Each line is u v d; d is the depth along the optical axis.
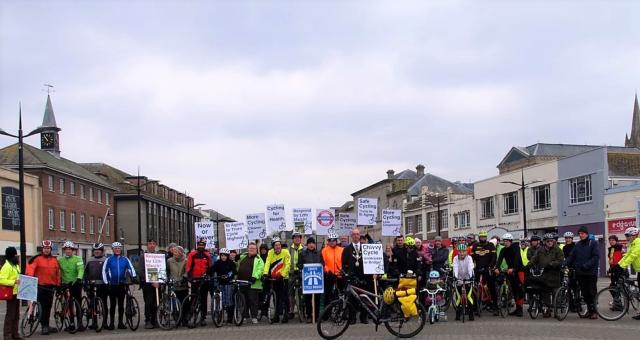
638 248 15.36
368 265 15.15
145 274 16.06
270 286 16.64
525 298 19.53
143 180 84.81
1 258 49.19
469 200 61.56
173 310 15.77
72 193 64.00
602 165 43.75
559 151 59.97
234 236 20.56
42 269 15.73
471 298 15.77
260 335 13.99
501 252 17.08
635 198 40.31
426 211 72.00
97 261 16.42
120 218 80.00
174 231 98.75
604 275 43.12
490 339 12.55
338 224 26.56
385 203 87.50
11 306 14.34
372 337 13.09
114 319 17.73
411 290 12.91
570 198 47.09
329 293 16.28
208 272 16.31
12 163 55.94
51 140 70.75
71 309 15.89
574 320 15.61
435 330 14.04
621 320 15.45
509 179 54.88
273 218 21.84
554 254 15.87
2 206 49.91
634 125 103.19
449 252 19.97
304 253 16.50
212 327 15.86
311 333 14.09
